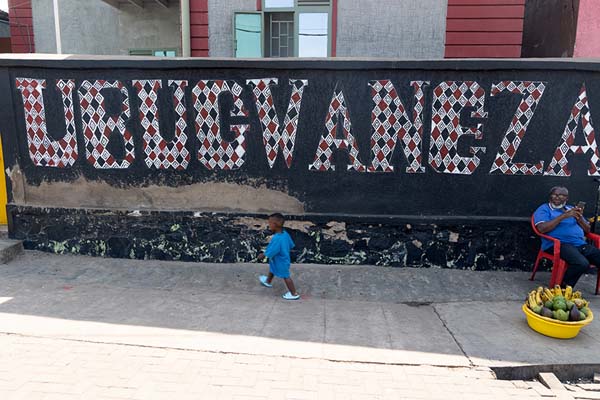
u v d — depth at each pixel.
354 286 5.00
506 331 3.92
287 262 4.59
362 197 5.41
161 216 5.58
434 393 3.01
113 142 5.54
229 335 3.78
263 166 5.44
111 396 2.86
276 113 5.32
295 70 5.20
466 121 5.18
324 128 5.32
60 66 5.36
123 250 5.71
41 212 5.72
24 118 5.60
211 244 5.61
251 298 4.66
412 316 4.26
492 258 5.38
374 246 5.47
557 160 5.20
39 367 3.19
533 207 5.30
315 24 7.50
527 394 3.06
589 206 5.27
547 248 4.87
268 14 7.61
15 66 5.44
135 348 3.51
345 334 3.85
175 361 3.33
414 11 7.35
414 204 5.38
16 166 5.73
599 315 4.29
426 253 5.44
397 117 5.23
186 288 4.91
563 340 3.75
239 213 5.51
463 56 7.40
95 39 10.45
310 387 3.04
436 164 5.29
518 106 5.12
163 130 5.46
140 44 10.66
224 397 2.89
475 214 5.35
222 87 5.30
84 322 3.96
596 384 3.27
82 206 5.71
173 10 10.51
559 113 5.11
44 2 9.98
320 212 5.48
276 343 3.66
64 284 4.90
